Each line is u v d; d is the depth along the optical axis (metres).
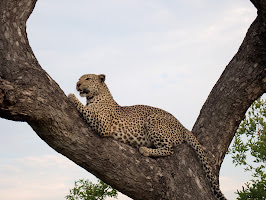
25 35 5.67
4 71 5.24
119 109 6.72
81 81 6.75
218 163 6.55
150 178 5.86
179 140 6.53
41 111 4.97
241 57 6.70
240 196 7.24
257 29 6.42
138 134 6.55
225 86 6.75
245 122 8.45
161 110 6.82
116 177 5.71
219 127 6.67
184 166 6.25
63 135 5.31
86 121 5.81
